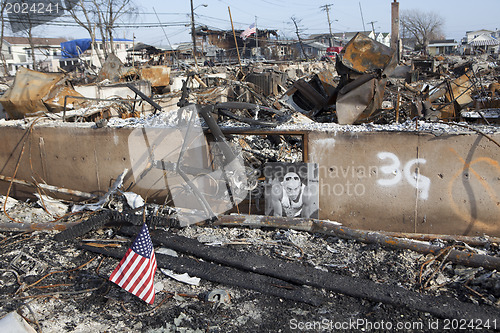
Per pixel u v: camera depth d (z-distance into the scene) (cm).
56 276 454
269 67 2102
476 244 455
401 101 748
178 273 442
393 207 495
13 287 436
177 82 1719
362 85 591
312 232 509
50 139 644
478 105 855
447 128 474
